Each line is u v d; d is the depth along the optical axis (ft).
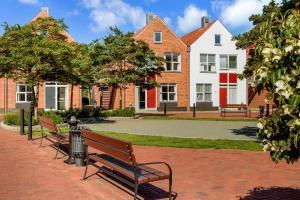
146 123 82.28
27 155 37.47
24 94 118.93
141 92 132.46
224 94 144.05
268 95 13.75
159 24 136.05
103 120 90.79
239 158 35.50
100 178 27.04
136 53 94.43
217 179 26.91
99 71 95.40
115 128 69.15
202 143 45.65
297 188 24.43
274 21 14.57
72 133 31.78
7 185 25.39
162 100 135.74
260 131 14.87
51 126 37.29
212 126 74.08
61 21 71.61
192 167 31.32
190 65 139.64
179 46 138.72
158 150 40.70
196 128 69.62
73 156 32.86
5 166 31.91
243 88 145.79
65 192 23.45
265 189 24.14
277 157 14.57
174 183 25.71
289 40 12.89
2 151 40.09
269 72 13.32
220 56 143.64
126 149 19.71
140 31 134.00
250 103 147.23
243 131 63.57
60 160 34.60
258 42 14.44
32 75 68.03
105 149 23.00
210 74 142.20
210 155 37.29
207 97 142.20
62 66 68.49
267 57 13.44
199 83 140.67
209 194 22.93
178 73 137.80
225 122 84.84
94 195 22.70
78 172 29.25
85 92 128.36
